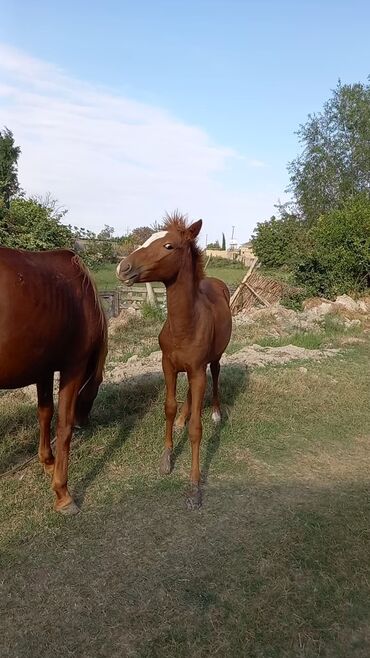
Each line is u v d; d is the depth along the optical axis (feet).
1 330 9.52
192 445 13.04
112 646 8.13
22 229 48.16
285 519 12.03
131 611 8.88
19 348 9.85
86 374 12.54
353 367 26.66
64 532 11.08
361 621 8.89
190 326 12.64
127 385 19.75
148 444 15.40
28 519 11.39
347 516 12.24
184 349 12.85
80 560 10.21
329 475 14.69
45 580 9.59
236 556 10.52
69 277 11.10
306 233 80.59
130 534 11.16
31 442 15.01
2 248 10.19
